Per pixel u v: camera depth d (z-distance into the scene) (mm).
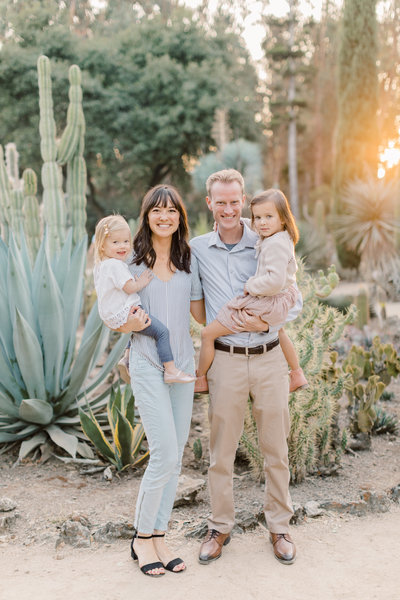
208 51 30719
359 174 19750
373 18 19969
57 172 6574
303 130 36625
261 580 2855
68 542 3215
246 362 2926
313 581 2840
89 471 4184
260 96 38594
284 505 3070
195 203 31016
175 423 2988
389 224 14336
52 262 5270
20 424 4695
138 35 30719
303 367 4059
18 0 31844
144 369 2840
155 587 2799
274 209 2764
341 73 20188
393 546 3158
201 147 29797
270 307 2801
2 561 3059
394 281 11266
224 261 2982
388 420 4988
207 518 3385
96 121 28141
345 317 4703
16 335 4312
